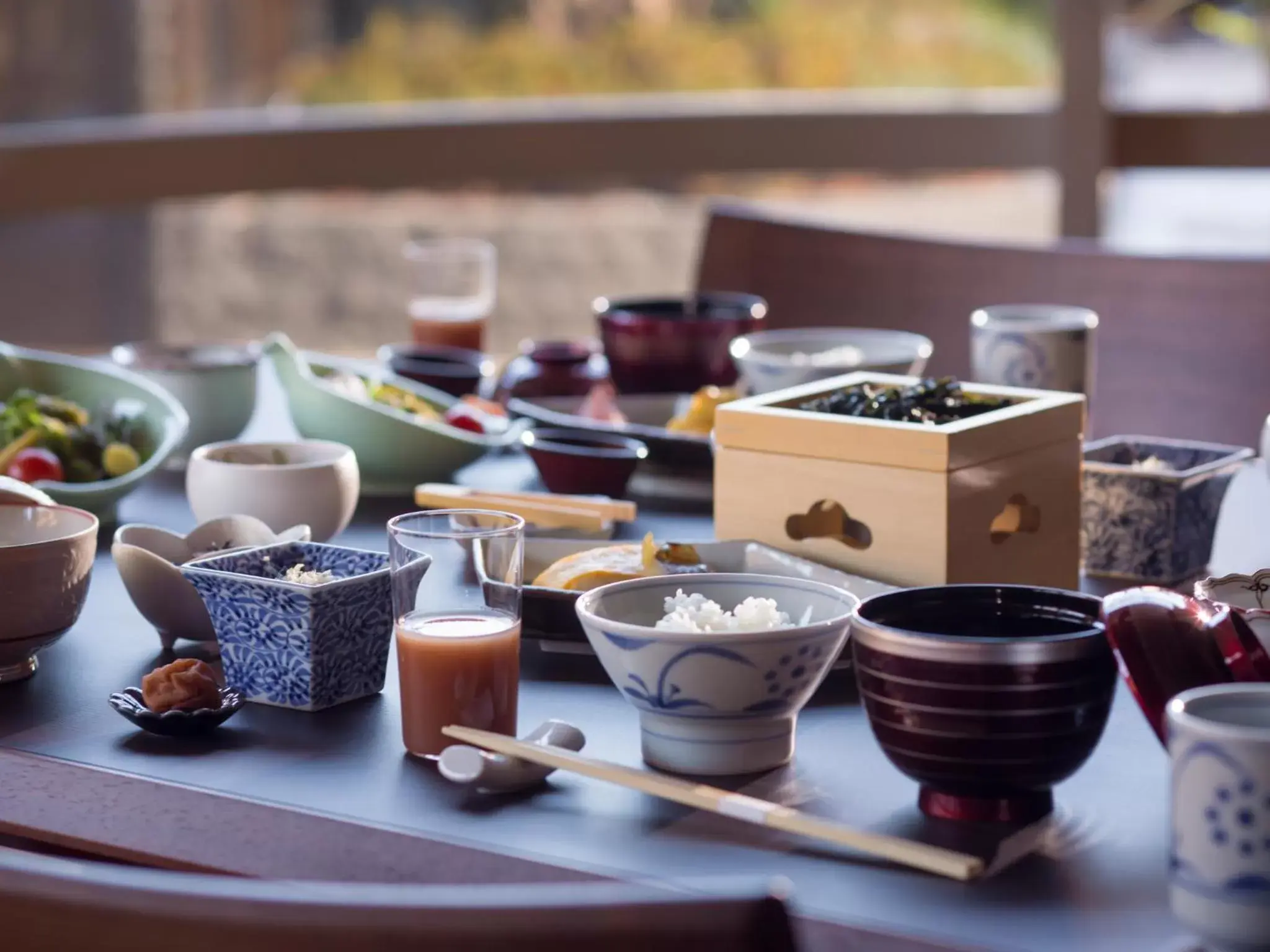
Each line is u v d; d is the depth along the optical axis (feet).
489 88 11.43
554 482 5.16
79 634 4.01
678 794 2.82
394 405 5.72
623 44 11.32
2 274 9.84
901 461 3.82
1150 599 2.79
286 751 3.22
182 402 5.80
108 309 10.34
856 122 10.00
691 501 5.22
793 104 10.00
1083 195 9.84
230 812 2.93
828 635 2.99
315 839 2.84
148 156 9.32
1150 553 4.36
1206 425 7.37
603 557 3.96
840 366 5.37
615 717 3.38
